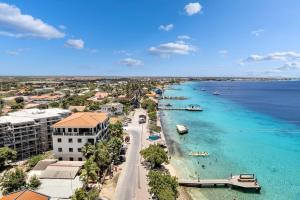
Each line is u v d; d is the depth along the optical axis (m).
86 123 85.62
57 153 85.50
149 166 82.12
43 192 57.41
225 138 124.19
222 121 168.00
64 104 187.12
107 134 104.94
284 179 76.69
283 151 104.19
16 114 103.31
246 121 168.25
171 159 92.50
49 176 63.91
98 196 61.41
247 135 130.50
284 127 149.62
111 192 64.62
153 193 59.97
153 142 110.31
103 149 76.62
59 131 85.31
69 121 87.19
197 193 67.12
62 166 68.94
